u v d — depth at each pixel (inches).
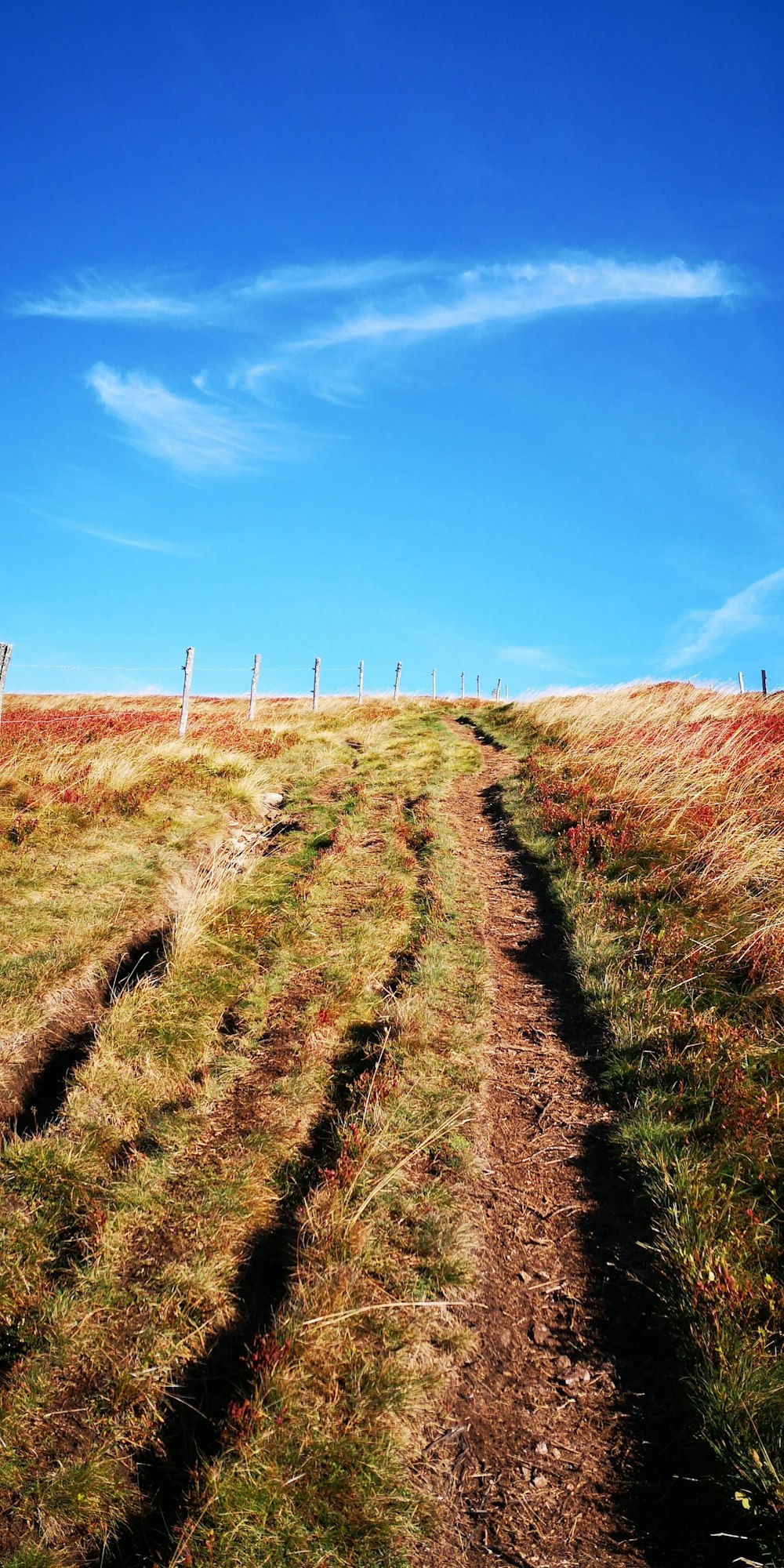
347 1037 311.9
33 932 356.5
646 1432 173.5
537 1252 221.0
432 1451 170.9
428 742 834.8
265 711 1046.4
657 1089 265.6
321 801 604.7
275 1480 157.1
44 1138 245.0
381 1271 208.1
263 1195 234.1
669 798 500.1
